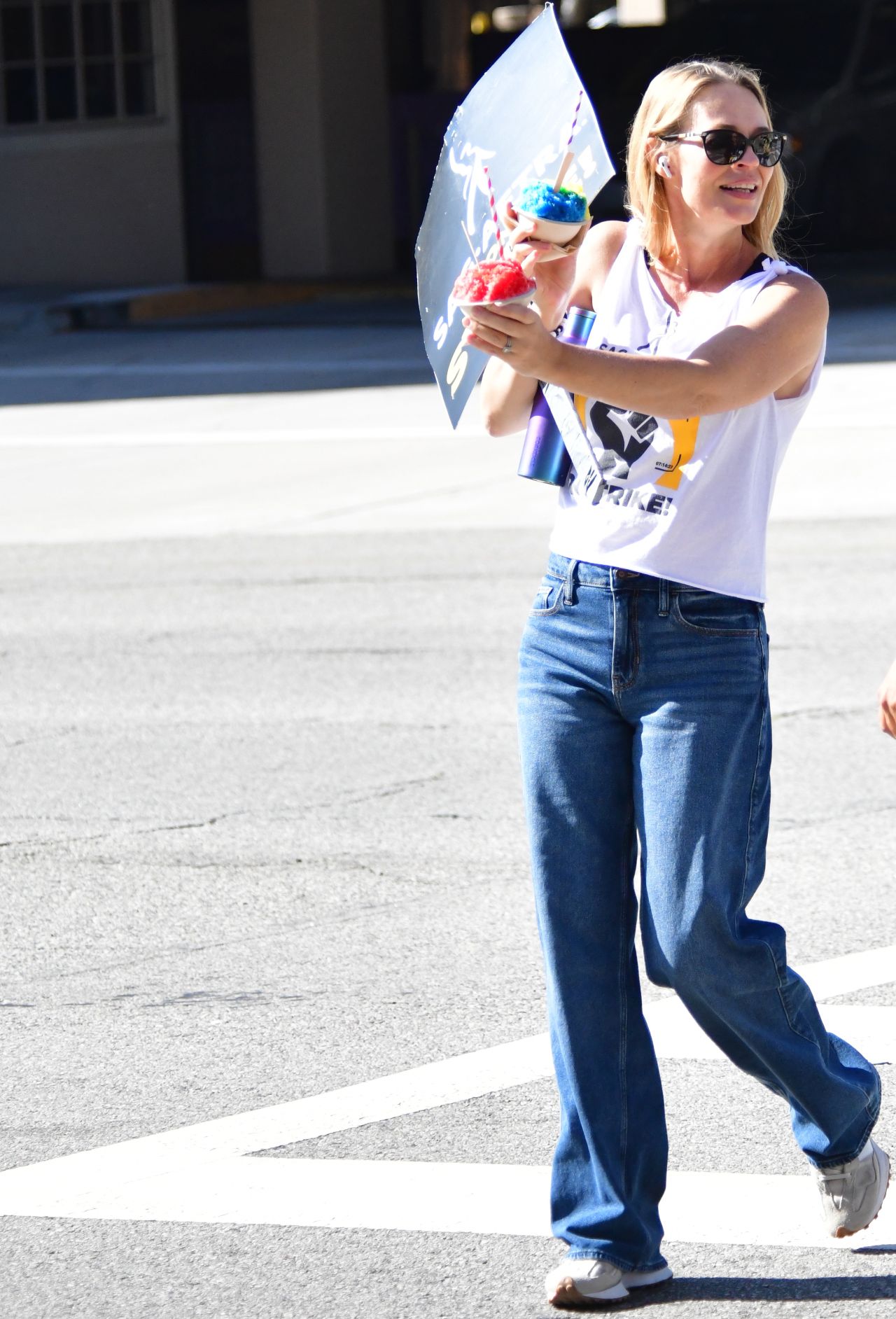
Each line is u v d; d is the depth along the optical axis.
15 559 18.27
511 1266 5.93
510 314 4.92
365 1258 6.00
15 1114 7.12
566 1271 5.64
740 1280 5.81
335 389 28.06
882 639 14.07
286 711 12.82
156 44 41.81
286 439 24.14
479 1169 6.57
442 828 10.37
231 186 42.72
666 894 5.45
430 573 16.88
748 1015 5.60
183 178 42.16
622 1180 5.68
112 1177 6.60
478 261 5.62
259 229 43.00
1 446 24.64
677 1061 7.48
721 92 5.46
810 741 11.73
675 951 5.46
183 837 10.34
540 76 5.46
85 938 8.92
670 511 5.45
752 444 5.49
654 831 5.48
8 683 13.84
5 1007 8.15
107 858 10.05
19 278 43.50
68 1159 6.74
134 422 26.03
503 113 5.58
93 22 42.09
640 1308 5.66
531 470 5.72
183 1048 7.67
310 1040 7.71
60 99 42.69
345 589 16.42
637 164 5.63
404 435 24.05
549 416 5.70
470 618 15.23
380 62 43.84
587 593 5.54
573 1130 5.71
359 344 33.22
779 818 10.34
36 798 11.11
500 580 16.47
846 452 21.52
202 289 40.31
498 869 9.72
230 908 9.26
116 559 18.03
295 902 9.31
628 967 5.73
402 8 46.31
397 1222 6.22
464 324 5.29
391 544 18.16
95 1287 5.88
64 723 12.73
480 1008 7.99
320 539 18.53
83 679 13.87
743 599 5.52
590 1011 5.65
